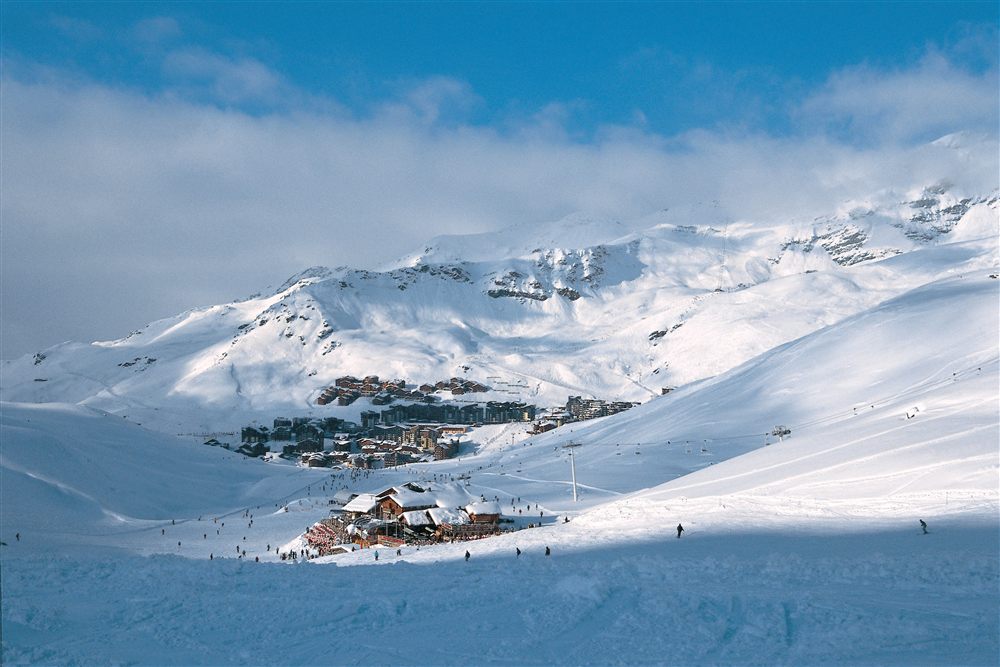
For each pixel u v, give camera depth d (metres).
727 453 139.50
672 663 21.12
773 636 23.66
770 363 191.38
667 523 64.44
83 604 26.61
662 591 29.17
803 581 33.16
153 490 137.25
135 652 21.44
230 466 171.88
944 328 172.50
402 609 26.89
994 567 33.41
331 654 21.70
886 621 24.97
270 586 30.19
